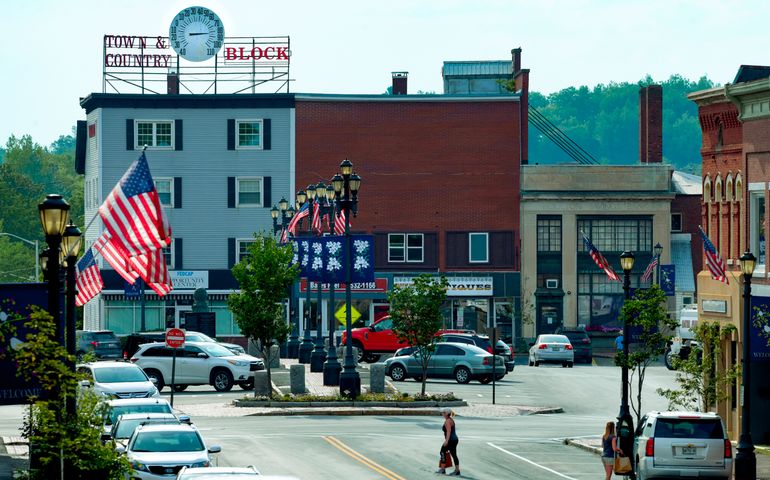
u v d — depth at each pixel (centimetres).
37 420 3284
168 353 7850
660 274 11662
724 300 6131
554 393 8100
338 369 7812
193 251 12150
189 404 7094
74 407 3372
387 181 12275
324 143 12225
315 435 5731
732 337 6047
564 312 12294
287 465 4756
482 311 12312
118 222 3944
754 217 5981
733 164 6212
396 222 12294
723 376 5528
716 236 6397
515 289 12262
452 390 8069
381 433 5869
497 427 6306
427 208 12300
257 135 12200
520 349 12112
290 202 12188
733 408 6072
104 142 12094
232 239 12169
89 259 5356
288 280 7100
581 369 10031
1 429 6000
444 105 12294
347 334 7094
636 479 4728
